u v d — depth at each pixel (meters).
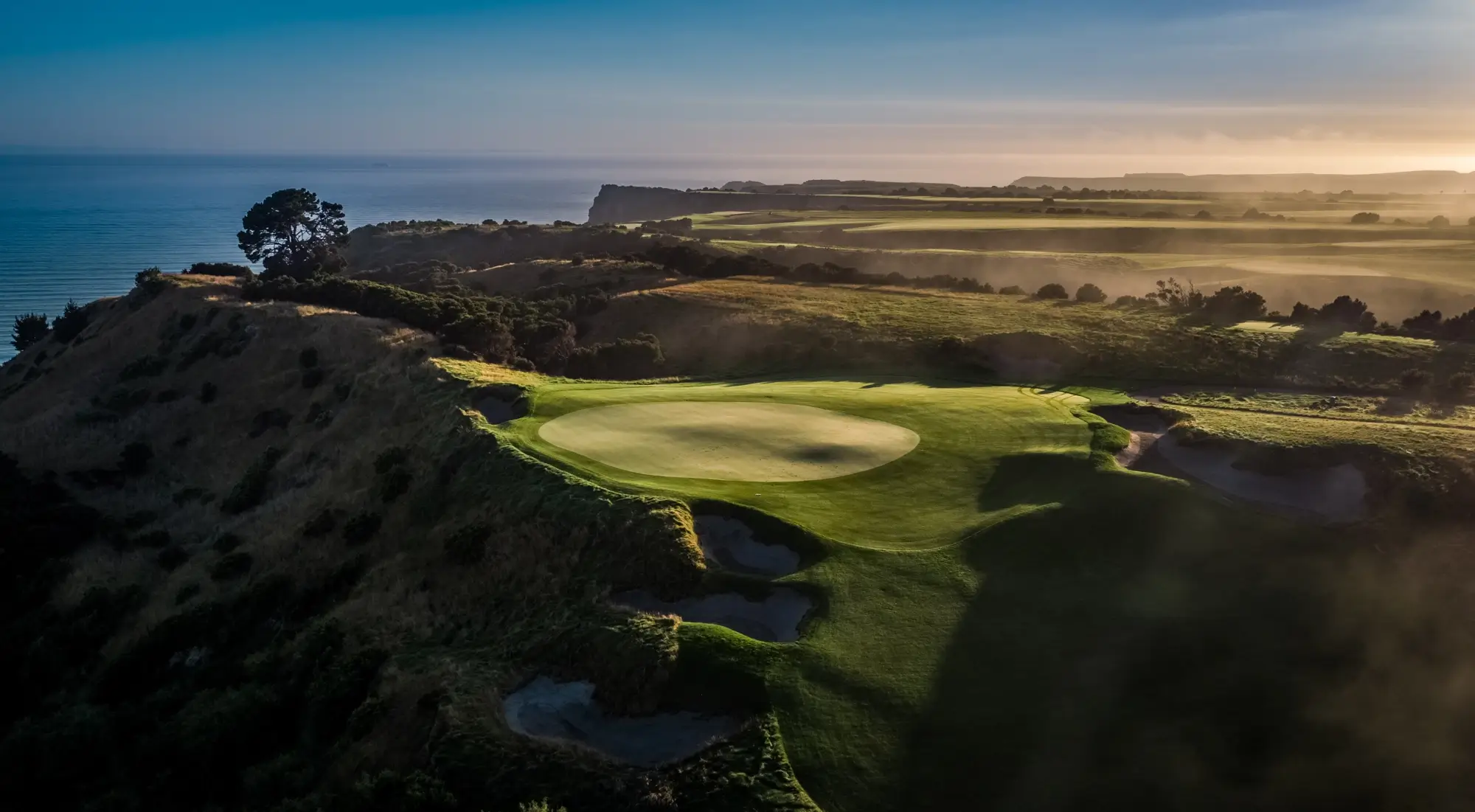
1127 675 20.47
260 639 29.59
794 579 24.06
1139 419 35.81
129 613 34.06
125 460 48.91
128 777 24.36
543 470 30.91
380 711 22.48
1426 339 46.34
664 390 43.56
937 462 31.00
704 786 17.98
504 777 18.84
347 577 30.92
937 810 17.19
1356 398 38.62
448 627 26.14
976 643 21.39
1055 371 46.78
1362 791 17.72
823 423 35.84
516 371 49.28
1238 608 22.70
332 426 45.34
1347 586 23.45
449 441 36.22
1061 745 18.56
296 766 22.56
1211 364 44.72
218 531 40.06
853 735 18.81
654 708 20.48
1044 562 24.56
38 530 39.88
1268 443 30.58
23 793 24.67
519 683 21.97
